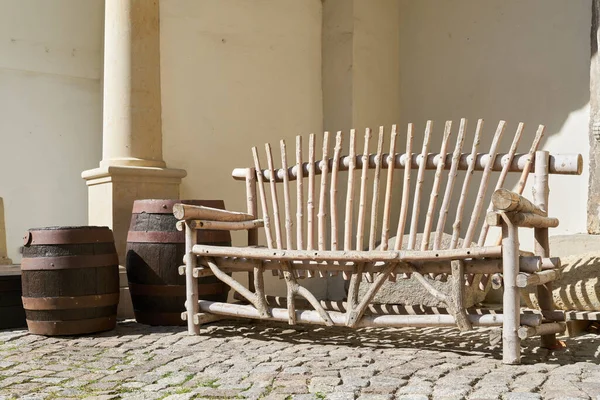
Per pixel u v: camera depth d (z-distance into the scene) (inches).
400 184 331.9
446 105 317.7
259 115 307.3
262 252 199.0
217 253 207.0
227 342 199.9
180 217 206.4
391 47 333.4
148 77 259.1
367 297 186.4
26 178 333.4
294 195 315.3
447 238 274.7
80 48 347.6
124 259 250.7
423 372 156.6
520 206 164.1
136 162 254.5
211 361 173.5
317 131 324.2
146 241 228.7
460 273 173.9
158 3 264.1
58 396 143.3
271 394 140.2
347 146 315.6
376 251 184.2
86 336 212.1
